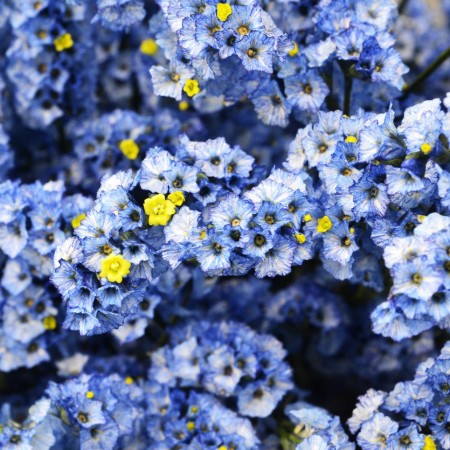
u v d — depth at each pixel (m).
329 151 0.40
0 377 0.47
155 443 0.42
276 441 0.44
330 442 0.41
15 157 0.49
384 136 0.38
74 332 0.46
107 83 0.49
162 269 0.38
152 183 0.38
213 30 0.39
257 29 0.39
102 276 0.37
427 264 0.36
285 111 0.42
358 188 0.38
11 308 0.44
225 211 0.38
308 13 0.43
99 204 0.39
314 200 0.40
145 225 0.38
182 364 0.43
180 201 0.38
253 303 0.47
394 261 0.37
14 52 0.46
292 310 0.46
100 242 0.38
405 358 0.46
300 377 0.47
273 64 0.41
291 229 0.39
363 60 0.41
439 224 0.37
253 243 0.38
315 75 0.42
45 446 0.41
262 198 0.39
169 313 0.45
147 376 0.45
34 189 0.43
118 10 0.43
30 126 0.48
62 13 0.45
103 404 0.42
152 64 0.45
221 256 0.38
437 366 0.40
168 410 0.43
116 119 0.47
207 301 0.47
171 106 0.47
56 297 0.44
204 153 0.40
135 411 0.43
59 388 0.42
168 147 0.45
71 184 0.47
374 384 0.47
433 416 0.39
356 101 0.43
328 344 0.47
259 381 0.43
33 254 0.43
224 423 0.42
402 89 0.44
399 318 0.38
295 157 0.42
